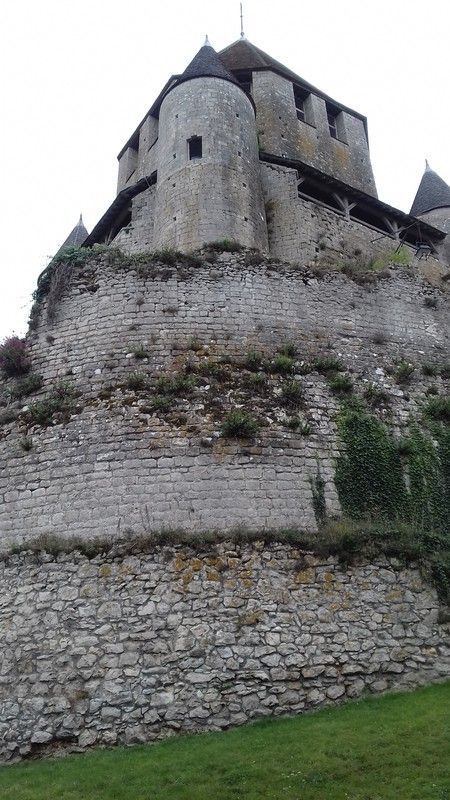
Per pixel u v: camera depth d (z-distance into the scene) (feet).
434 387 54.19
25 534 43.29
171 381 47.37
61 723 34.37
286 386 48.83
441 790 25.64
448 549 41.98
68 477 44.24
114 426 45.32
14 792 28.81
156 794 27.27
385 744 29.43
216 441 44.91
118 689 35.04
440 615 38.58
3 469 46.11
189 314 51.24
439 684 36.22
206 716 34.24
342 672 36.24
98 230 82.48
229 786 27.32
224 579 38.22
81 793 28.02
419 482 48.26
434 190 104.53
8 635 37.76
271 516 43.32
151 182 76.23
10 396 49.67
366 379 52.37
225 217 64.39
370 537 40.81
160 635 36.47
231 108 72.18
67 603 37.93
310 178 78.38
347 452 47.55
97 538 40.88
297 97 103.24
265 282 54.08
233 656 35.96
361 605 38.32
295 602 37.93
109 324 50.67
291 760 28.91
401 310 57.67
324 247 73.82
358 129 106.32
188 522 42.04
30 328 52.65
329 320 54.44
